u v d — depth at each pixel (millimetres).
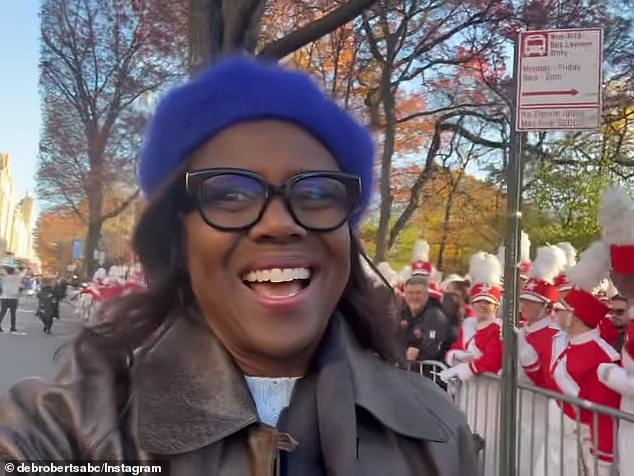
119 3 5805
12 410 444
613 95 5766
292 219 471
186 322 485
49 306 7621
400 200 7523
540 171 6812
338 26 2207
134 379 460
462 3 5484
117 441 439
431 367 2523
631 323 1693
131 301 496
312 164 489
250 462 447
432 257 8961
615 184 1757
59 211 13867
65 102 9438
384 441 496
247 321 468
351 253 560
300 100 493
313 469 478
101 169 7977
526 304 2242
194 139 486
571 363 1803
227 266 471
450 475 504
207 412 449
